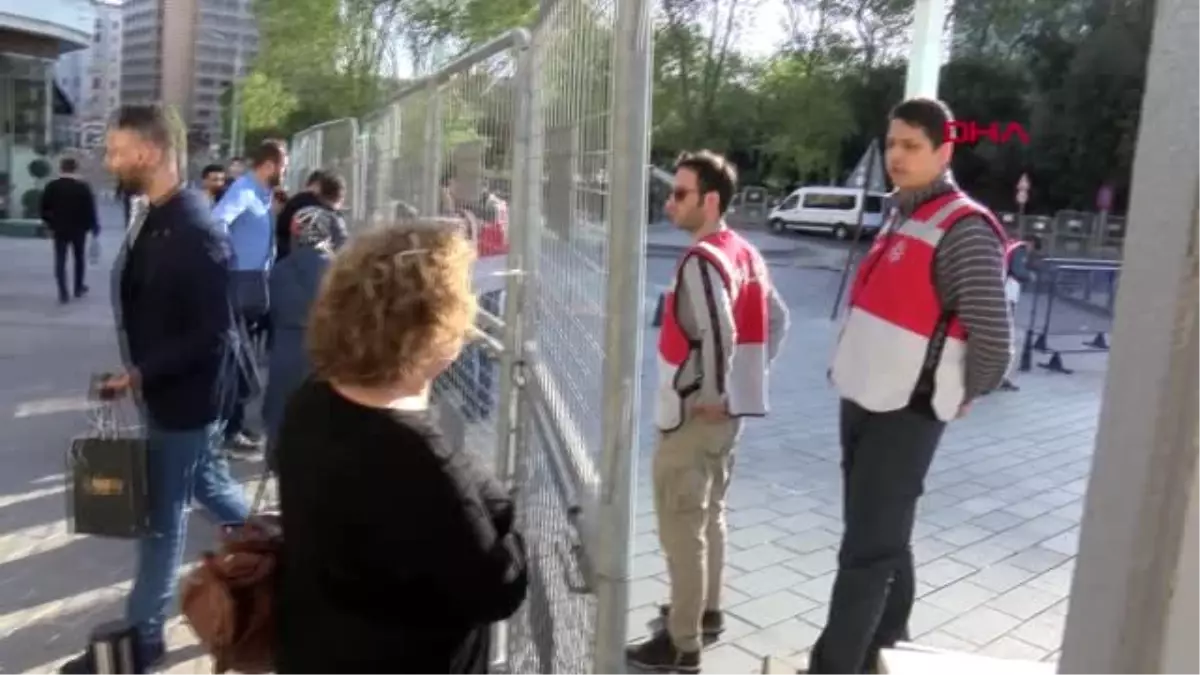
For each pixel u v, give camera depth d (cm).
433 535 166
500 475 309
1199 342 88
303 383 187
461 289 178
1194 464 89
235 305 388
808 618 409
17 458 580
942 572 470
